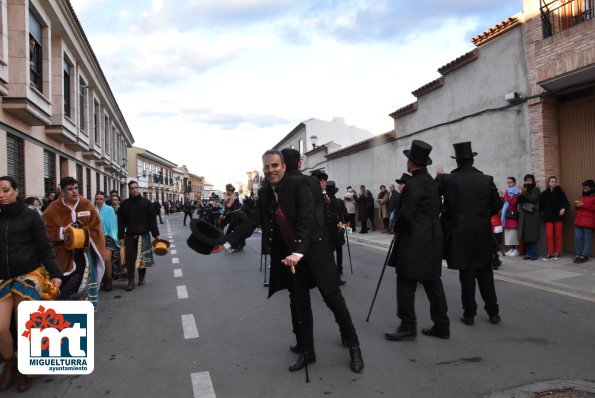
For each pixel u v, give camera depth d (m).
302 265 3.42
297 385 3.18
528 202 8.21
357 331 4.40
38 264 3.47
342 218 7.21
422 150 4.09
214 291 6.59
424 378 3.24
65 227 4.73
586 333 4.21
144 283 7.34
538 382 3.12
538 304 5.33
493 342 3.99
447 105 11.58
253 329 4.59
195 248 3.45
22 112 9.85
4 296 3.27
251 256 10.49
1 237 3.26
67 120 14.19
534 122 8.69
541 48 8.41
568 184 8.47
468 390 3.03
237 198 10.51
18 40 9.66
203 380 3.33
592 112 7.99
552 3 8.27
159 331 4.62
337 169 21.06
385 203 14.66
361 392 3.04
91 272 5.19
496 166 9.75
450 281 6.79
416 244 3.99
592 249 8.02
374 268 8.24
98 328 4.77
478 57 10.26
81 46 15.72
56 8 12.33
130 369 3.60
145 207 6.99
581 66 7.46
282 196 3.33
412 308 4.11
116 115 28.14
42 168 12.35
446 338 4.10
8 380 3.29
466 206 4.43
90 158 19.67
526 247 8.56
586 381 3.12
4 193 3.24
